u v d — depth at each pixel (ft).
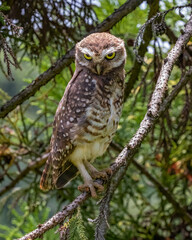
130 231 35.42
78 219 17.37
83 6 29.01
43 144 36.70
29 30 28.91
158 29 21.18
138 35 20.90
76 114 24.48
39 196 36.68
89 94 24.57
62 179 26.05
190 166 34.99
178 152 32.73
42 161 34.32
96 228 17.89
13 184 35.60
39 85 26.20
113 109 25.00
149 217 36.88
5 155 34.60
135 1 26.04
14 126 33.88
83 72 25.34
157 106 20.01
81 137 24.31
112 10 33.32
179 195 37.27
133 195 36.50
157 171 39.32
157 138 36.94
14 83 39.88
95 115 24.35
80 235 17.08
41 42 29.37
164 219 35.42
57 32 30.35
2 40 20.20
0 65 26.13
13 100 26.12
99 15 33.58
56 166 25.21
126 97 30.53
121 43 25.86
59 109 25.73
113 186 25.88
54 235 20.33
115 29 33.37
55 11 29.89
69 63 26.35
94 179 24.44
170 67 20.53
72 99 24.81
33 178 38.73
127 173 36.50
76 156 24.61
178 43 20.97
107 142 25.59
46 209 29.30
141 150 36.96
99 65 24.56
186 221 34.88
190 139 35.60
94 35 25.84
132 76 29.14
